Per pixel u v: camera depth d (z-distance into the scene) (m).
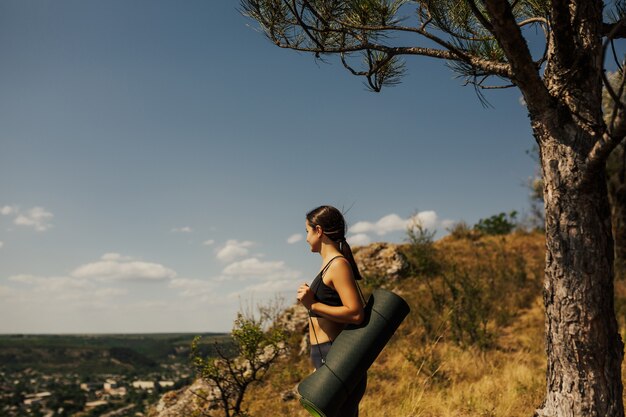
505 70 3.83
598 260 3.54
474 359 8.00
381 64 4.83
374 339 2.81
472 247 16.56
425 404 6.07
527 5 4.79
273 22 4.80
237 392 6.65
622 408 3.53
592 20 3.64
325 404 2.70
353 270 3.04
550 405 3.74
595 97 3.65
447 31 4.41
